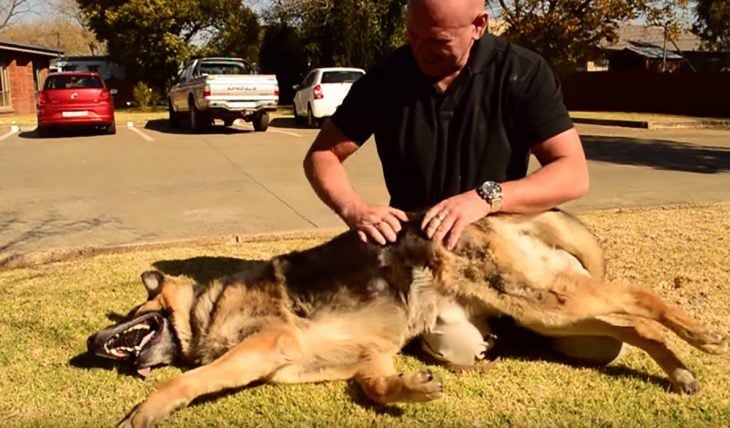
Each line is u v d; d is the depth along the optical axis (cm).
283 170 1278
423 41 363
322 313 367
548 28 2848
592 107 3400
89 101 2052
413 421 328
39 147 1781
